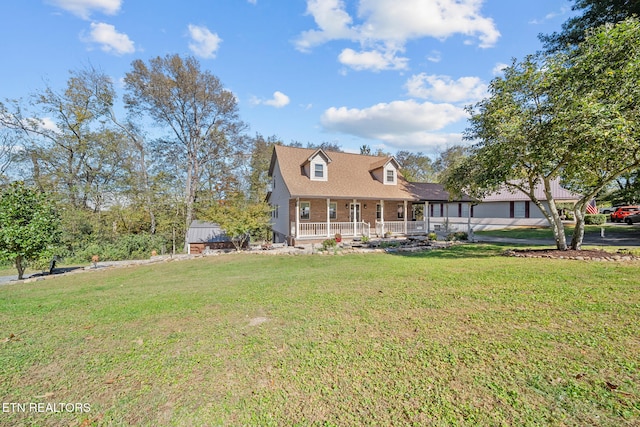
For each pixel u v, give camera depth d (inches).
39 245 425.1
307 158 736.3
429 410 88.4
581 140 296.4
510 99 383.9
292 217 717.9
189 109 961.5
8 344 150.1
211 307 202.2
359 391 99.3
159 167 944.9
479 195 489.1
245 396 99.8
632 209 1024.2
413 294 213.3
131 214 848.9
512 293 205.2
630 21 286.4
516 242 611.8
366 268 333.7
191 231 873.5
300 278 290.0
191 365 122.1
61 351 140.1
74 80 808.9
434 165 1861.5
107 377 115.3
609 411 84.1
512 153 356.5
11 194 410.9
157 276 381.7
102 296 262.7
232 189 1021.8
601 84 301.1
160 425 87.7
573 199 935.0
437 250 499.5
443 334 140.9
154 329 165.0
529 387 96.8
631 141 277.0
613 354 115.2
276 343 139.3
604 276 241.4
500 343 128.5
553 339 130.4
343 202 775.7
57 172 801.6
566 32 562.3
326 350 129.6
